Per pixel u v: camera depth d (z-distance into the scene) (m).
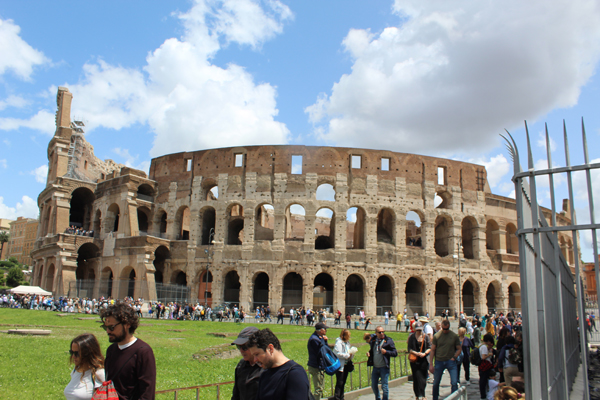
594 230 9.75
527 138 10.78
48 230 89.88
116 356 9.30
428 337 18.67
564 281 17.34
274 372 8.56
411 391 22.06
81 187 91.62
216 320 69.88
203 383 21.45
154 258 81.44
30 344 28.14
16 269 154.12
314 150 81.56
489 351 19.92
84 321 50.09
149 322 56.28
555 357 13.24
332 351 16.09
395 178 82.25
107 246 84.31
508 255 88.50
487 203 88.81
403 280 79.19
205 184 84.31
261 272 79.56
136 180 85.69
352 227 125.00
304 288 76.62
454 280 82.12
